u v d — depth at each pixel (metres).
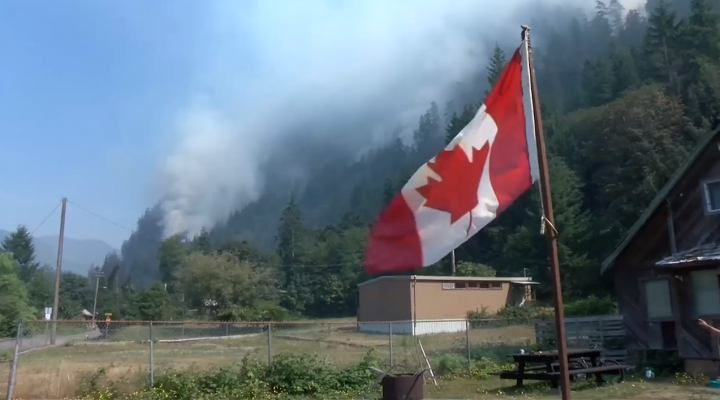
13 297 57.25
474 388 14.72
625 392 13.41
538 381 15.55
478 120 6.31
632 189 57.25
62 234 43.38
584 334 19.73
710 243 17.09
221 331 48.53
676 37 81.31
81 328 55.81
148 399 13.25
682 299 17.03
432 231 6.14
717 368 15.94
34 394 13.57
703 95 66.06
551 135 79.50
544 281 57.75
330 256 102.38
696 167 17.64
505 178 6.27
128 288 116.56
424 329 43.34
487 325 39.09
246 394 13.77
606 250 56.59
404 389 10.64
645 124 60.66
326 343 29.56
